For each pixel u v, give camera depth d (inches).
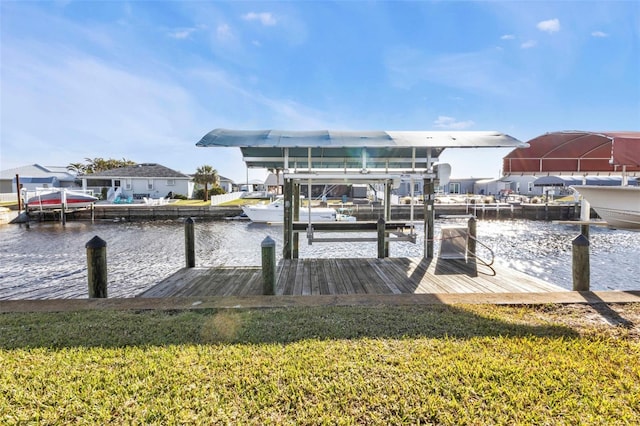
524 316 138.6
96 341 114.9
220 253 475.8
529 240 613.9
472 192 1966.0
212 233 674.2
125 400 81.7
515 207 1041.5
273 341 114.3
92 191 1278.3
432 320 132.4
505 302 155.6
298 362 99.0
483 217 1035.3
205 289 208.4
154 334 120.8
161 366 97.0
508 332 119.6
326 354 104.0
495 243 583.5
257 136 257.4
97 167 2130.9
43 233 676.1
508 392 83.4
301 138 255.0
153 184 1406.3
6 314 143.7
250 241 581.0
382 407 78.6
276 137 255.4
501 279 225.1
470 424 72.9
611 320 133.3
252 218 836.6
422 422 74.1
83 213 970.7
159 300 163.3
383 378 90.0
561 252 504.1
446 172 279.3
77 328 126.3
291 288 208.4
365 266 265.3
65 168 1995.6
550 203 1111.6
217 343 113.0
